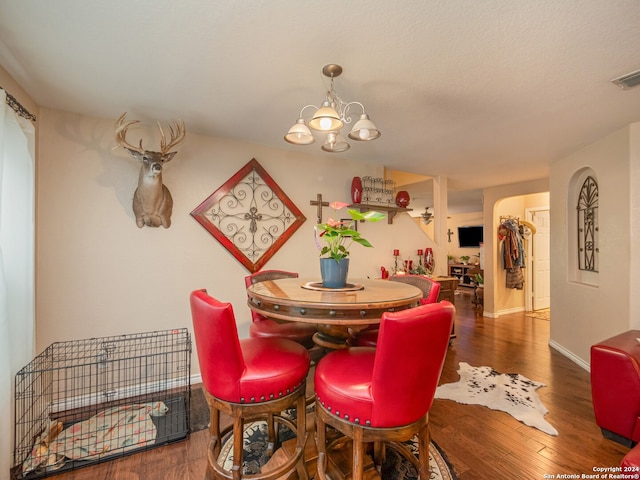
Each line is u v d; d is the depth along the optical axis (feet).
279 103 7.09
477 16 4.33
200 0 4.08
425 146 10.04
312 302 4.56
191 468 5.39
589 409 7.24
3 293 4.79
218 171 9.22
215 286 9.10
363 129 5.57
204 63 5.53
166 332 8.41
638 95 6.64
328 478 4.95
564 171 11.27
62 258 7.33
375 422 3.70
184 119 7.95
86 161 7.63
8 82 5.82
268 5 4.15
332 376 4.18
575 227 11.08
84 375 7.47
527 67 5.61
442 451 5.77
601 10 4.19
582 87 6.30
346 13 4.29
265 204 9.92
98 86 6.32
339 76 5.92
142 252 8.19
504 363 10.23
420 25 4.52
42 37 4.80
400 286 6.21
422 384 3.72
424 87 6.31
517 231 17.48
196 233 8.87
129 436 6.20
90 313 7.61
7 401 4.83
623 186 8.41
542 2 4.06
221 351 4.12
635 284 8.05
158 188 7.83
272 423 5.67
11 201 5.46
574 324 10.59
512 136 9.14
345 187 11.69
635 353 5.97
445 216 14.43
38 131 7.09
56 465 5.36
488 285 17.24
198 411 7.28
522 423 6.67
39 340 7.06
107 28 4.61
